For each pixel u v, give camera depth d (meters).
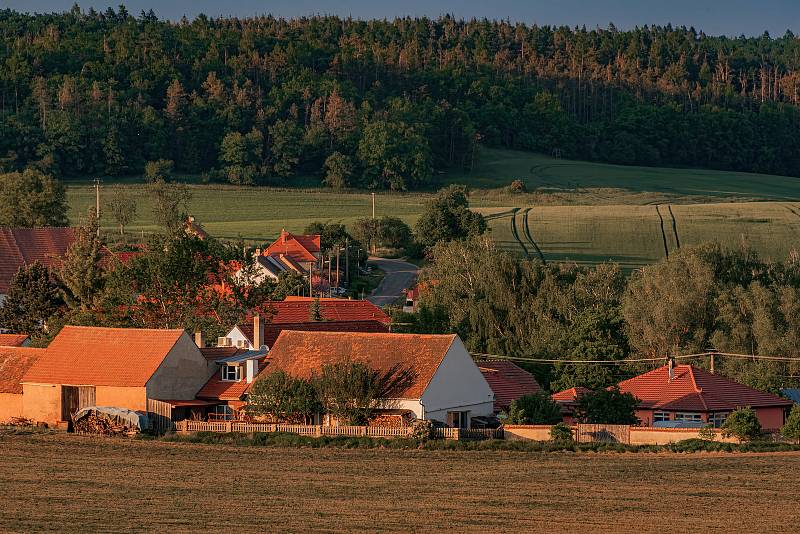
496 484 91.75
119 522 79.38
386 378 122.69
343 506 84.12
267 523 78.88
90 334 133.38
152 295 156.12
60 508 83.81
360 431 115.19
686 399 128.12
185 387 128.62
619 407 123.06
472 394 127.19
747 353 160.88
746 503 84.06
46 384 128.25
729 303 165.12
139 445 111.94
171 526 78.19
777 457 102.94
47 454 106.50
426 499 86.31
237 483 92.75
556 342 160.00
